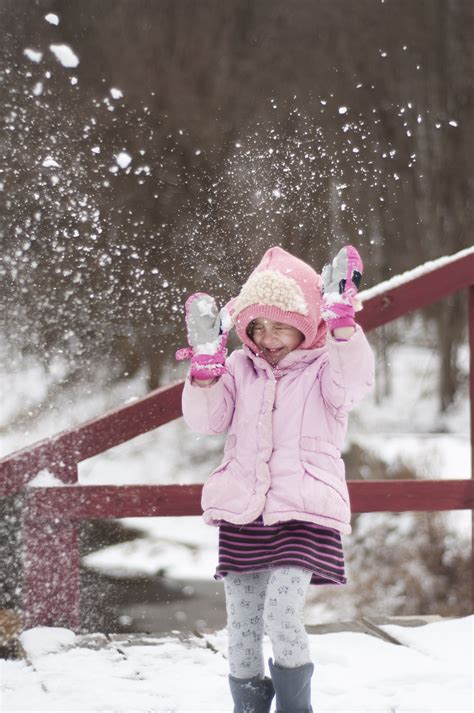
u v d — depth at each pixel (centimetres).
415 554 954
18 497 451
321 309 274
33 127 862
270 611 268
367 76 1395
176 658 391
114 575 1075
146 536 1246
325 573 273
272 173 874
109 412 461
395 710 318
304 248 898
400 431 1892
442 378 1983
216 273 815
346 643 408
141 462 1506
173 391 466
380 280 1404
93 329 923
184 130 1215
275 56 1353
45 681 358
